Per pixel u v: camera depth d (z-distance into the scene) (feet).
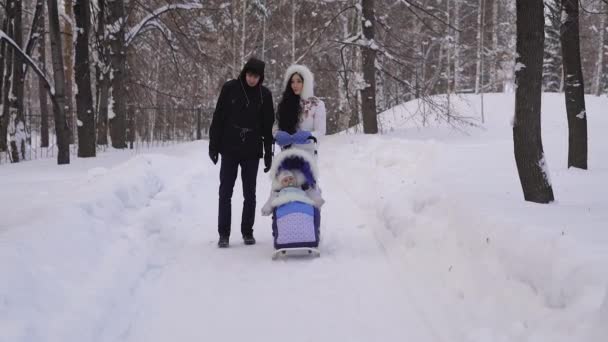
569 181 29.45
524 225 14.85
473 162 35.24
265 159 22.06
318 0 80.79
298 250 20.71
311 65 87.20
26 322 11.50
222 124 21.56
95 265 16.11
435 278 16.34
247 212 21.99
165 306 15.39
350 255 20.02
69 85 87.86
